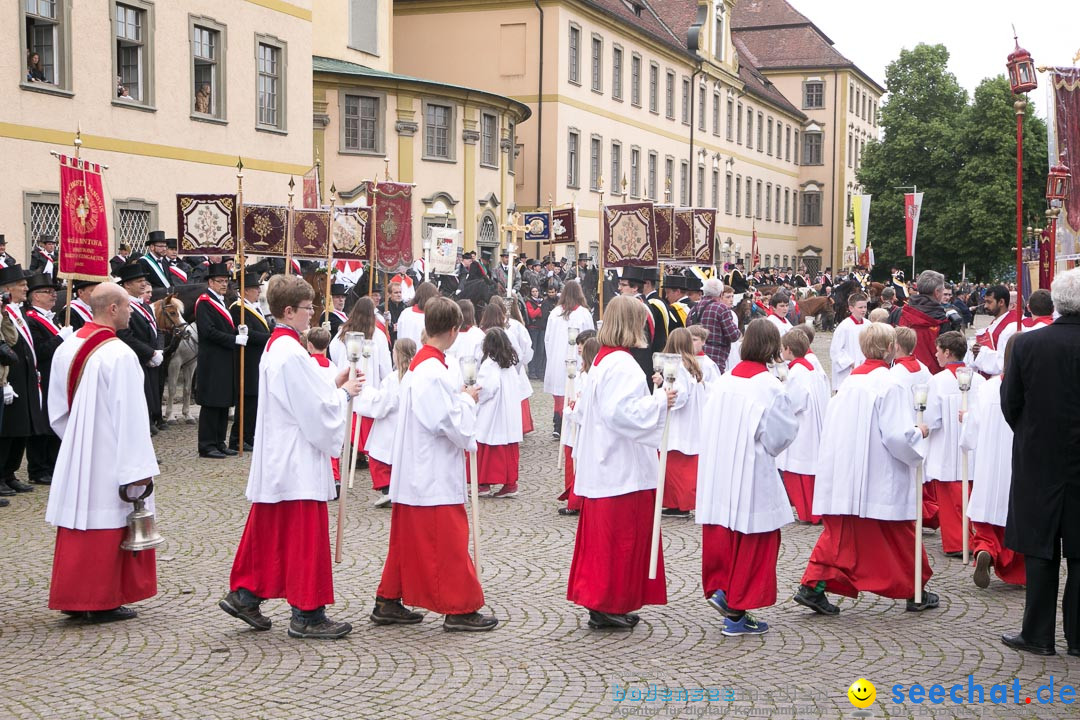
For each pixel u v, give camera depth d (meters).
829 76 75.88
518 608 7.41
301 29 27.30
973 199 57.25
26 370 10.89
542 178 41.22
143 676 6.05
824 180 76.44
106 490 6.86
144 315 13.56
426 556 6.77
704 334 10.43
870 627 7.05
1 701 5.67
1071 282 6.31
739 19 80.19
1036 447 6.38
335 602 7.50
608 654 6.47
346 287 16.11
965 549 8.53
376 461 10.54
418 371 6.74
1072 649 6.46
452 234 19.98
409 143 32.69
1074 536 6.32
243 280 13.36
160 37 22.61
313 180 20.33
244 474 12.05
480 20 41.53
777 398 6.69
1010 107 57.12
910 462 7.21
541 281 25.86
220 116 24.52
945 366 9.12
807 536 9.75
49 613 7.24
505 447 11.28
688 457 10.22
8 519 9.89
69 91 20.36
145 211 22.44
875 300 21.41
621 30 46.47
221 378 12.99
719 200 59.81
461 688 5.88
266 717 5.46
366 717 5.48
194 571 8.24
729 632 6.81
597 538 6.80
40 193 19.84
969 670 6.21
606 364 6.76
